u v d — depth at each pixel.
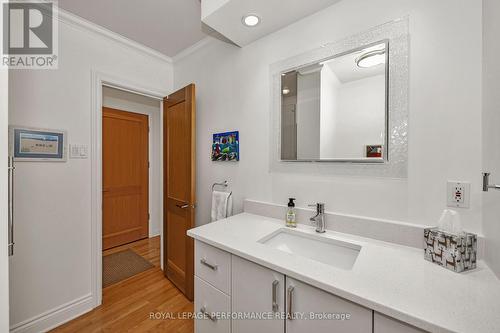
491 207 0.78
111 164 3.07
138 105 3.36
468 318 0.54
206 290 1.16
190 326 1.59
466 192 0.88
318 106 1.29
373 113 1.10
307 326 0.78
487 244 0.80
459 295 0.64
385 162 1.07
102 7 1.60
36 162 1.54
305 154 1.35
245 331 0.97
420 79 0.98
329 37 1.25
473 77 0.87
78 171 1.74
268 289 0.89
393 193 1.05
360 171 1.14
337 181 1.22
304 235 1.21
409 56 1.00
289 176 1.43
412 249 0.97
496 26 0.74
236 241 1.07
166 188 2.28
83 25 1.74
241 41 1.62
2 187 0.74
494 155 0.75
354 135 1.16
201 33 1.93
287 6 1.24
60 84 1.64
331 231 1.21
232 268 1.02
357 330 0.67
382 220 1.07
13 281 1.45
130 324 1.61
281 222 1.41
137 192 3.37
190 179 1.87
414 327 0.57
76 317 1.68
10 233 1.12
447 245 0.79
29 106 1.51
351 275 0.75
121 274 2.33
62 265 1.65
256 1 1.20
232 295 1.03
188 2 1.55
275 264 0.84
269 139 1.53
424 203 0.97
